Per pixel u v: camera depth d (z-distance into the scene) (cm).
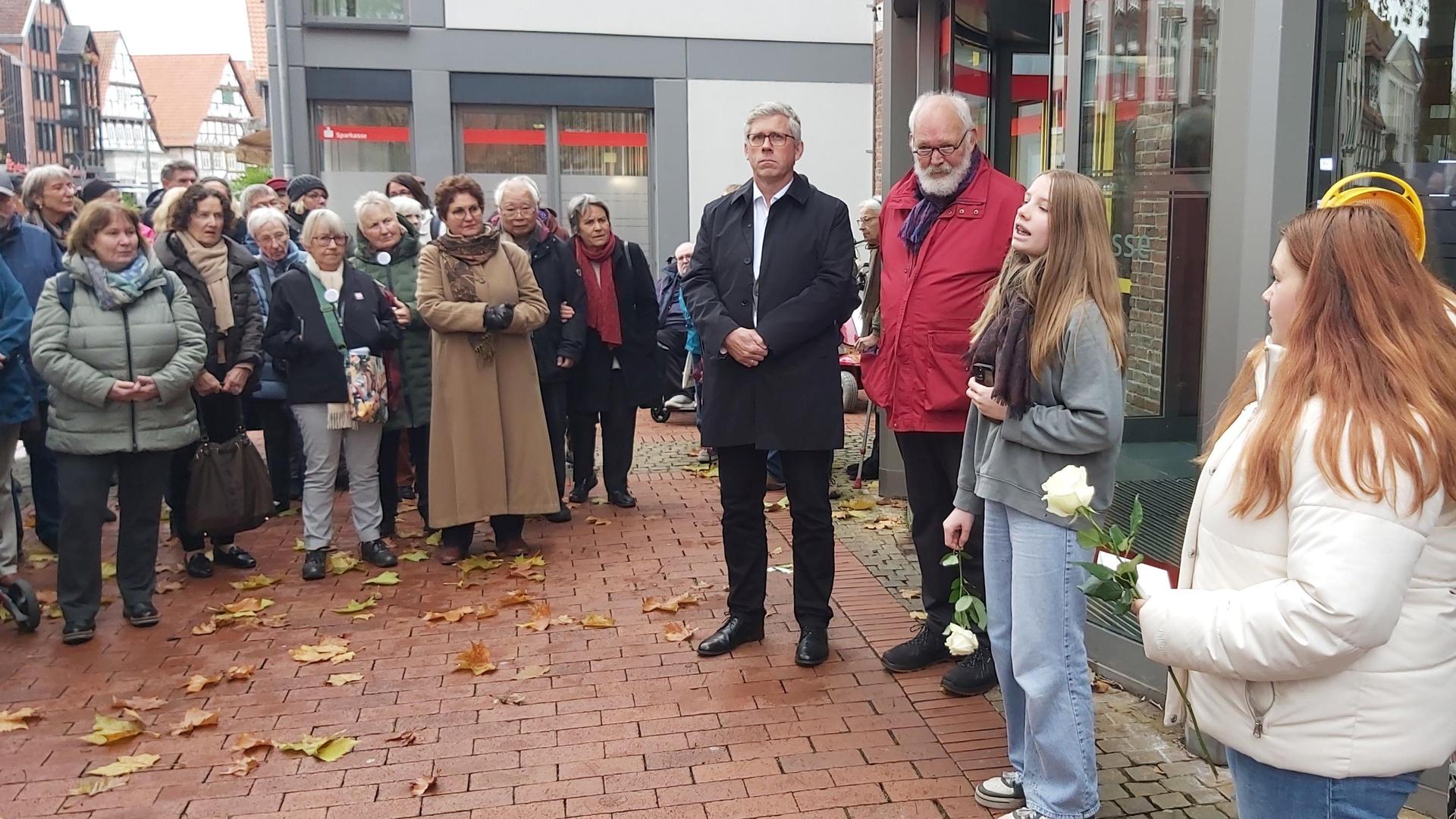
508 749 349
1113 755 335
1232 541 180
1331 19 311
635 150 1377
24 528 638
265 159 1462
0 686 409
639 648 434
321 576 541
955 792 316
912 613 468
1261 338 319
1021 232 277
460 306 525
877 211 623
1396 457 157
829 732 356
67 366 438
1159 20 428
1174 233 433
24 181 607
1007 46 690
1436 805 291
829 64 1387
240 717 378
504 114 1334
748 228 402
